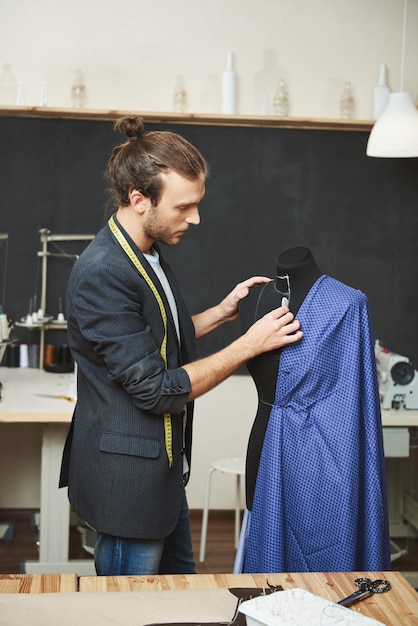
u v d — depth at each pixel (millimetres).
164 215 2084
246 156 4738
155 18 4688
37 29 4648
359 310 2195
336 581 1709
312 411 2191
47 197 4688
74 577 1714
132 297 2094
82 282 2078
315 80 4793
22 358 4746
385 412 3906
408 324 4871
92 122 4668
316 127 4746
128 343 2039
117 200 2172
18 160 4660
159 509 2162
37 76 4668
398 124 4008
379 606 1589
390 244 4840
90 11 4660
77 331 2150
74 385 4195
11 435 4781
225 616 1540
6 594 1606
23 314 4715
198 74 4734
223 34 4727
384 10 4793
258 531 2244
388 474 4535
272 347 2145
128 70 4703
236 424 4895
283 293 2295
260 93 4770
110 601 1583
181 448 2230
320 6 4758
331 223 4809
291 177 4770
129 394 2115
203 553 4164
